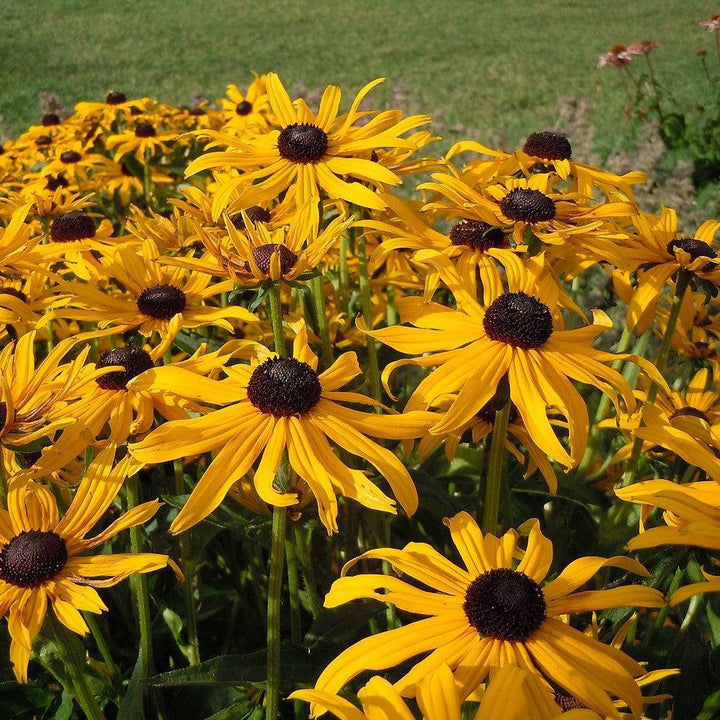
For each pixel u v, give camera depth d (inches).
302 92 42.6
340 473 11.5
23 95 84.2
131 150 31.0
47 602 11.1
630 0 150.1
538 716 9.7
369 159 16.8
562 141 18.6
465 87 88.7
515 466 17.4
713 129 55.9
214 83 94.8
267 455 11.5
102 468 12.1
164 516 16.3
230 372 12.7
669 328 15.5
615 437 18.4
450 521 11.6
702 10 137.6
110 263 16.7
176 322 14.6
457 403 12.1
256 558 16.9
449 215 16.6
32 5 141.7
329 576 16.0
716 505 10.8
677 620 16.6
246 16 140.9
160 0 151.9
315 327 20.4
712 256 15.6
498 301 13.0
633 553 15.2
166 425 11.6
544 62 103.0
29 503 11.9
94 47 112.9
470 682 10.0
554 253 15.3
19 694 14.5
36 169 33.6
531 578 11.1
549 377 12.6
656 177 39.3
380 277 21.8
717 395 16.9
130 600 16.4
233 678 12.3
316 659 12.6
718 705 11.8
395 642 10.4
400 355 18.9
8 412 12.3
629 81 87.3
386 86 91.4
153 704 14.2
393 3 154.2
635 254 15.6
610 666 10.3
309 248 13.8
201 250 17.6
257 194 15.5
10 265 16.0
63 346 13.5
